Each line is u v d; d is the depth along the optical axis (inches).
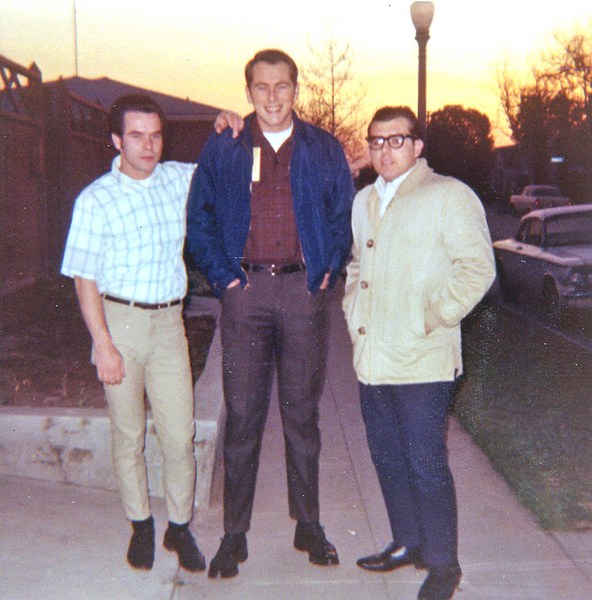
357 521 149.9
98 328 120.6
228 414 130.3
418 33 323.6
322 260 126.0
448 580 117.5
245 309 126.6
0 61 322.0
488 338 327.0
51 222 382.0
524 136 1350.9
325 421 212.2
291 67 121.0
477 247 112.7
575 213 400.2
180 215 127.5
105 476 158.2
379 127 116.5
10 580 122.9
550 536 141.9
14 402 182.9
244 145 123.6
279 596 121.5
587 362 280.7
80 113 443.2
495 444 190.7
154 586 124.1
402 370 117.8
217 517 152.3
